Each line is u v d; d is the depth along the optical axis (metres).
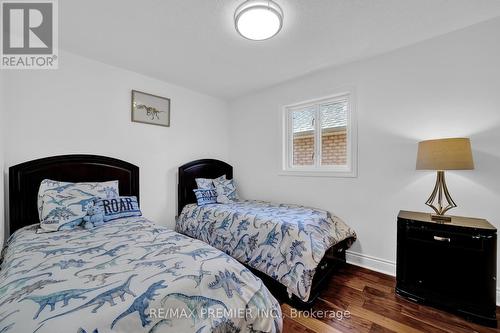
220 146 3.60
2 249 1.63
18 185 1.80
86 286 0.85
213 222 2.43
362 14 1.60
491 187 1.71
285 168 3.03
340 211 2.47
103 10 1.55
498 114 1.68
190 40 1.94
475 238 1.47
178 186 2.97
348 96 2.50
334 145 2.64
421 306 1.64
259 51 2.13
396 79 2.11
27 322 0.67
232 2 1.48
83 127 2.21
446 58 1.87
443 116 1.89
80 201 1.79
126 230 1.62
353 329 1.42
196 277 0.97
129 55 2.20
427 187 1.97
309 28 1.76
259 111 3.28
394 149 2.13
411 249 1.71
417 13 1.60
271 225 1.95
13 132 1.83
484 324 1.44
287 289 1.67
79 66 2.19
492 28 1.69
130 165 2.48
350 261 2.39
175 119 2.99
